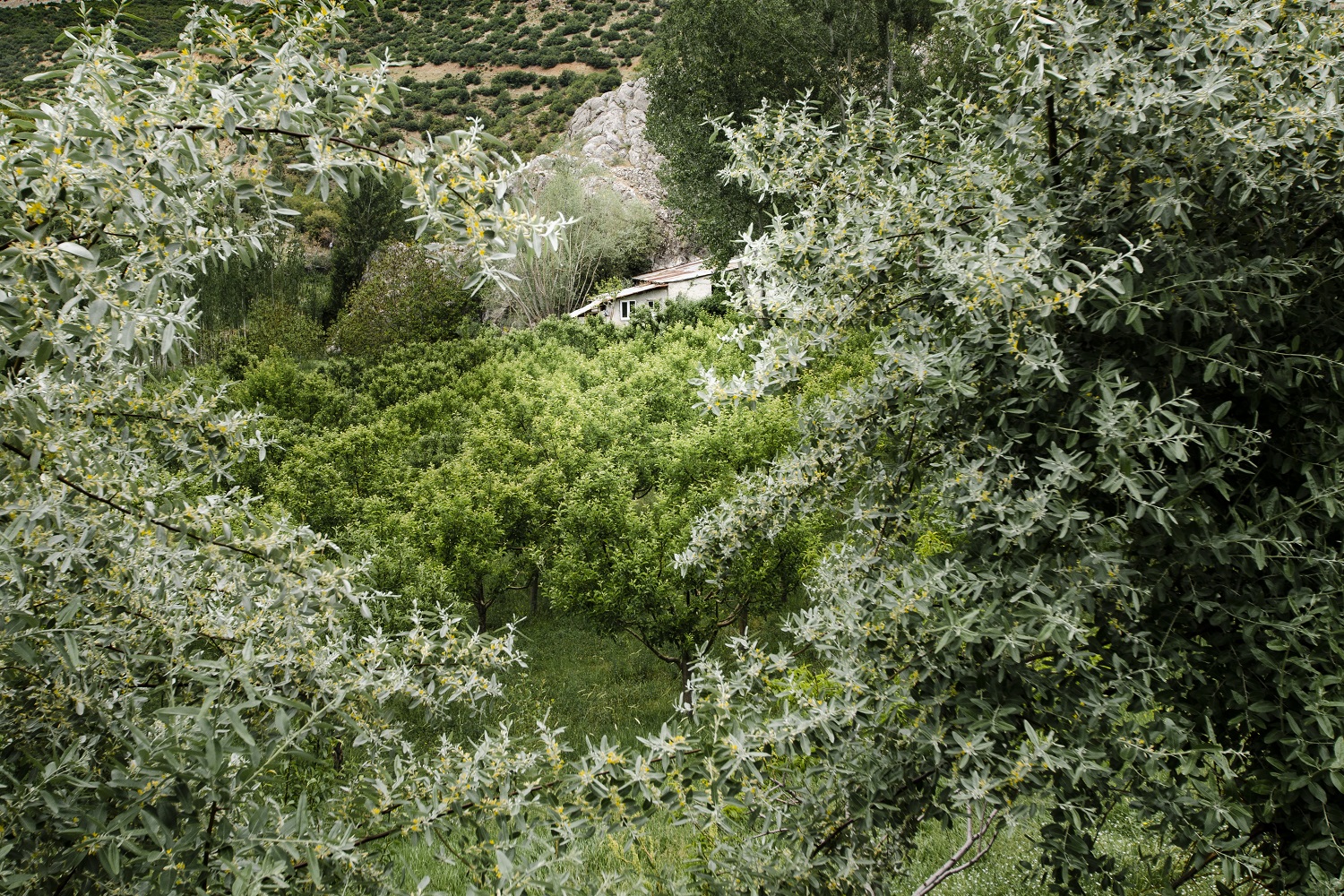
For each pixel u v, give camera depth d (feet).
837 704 7.08
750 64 66.74
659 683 28.19
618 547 26.37
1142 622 7.30
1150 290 6.32
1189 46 6.35
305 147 5.20
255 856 5.35
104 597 6.39
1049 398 6.95
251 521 6.83
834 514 9.68
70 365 5.12
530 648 32.27
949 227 7.33
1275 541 6.40
